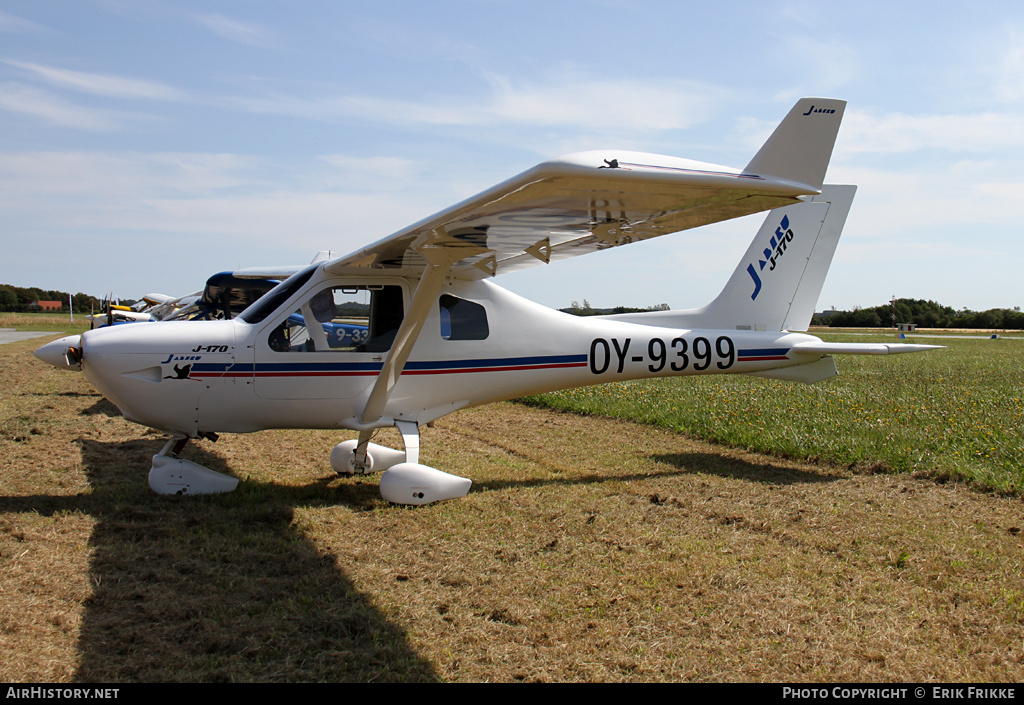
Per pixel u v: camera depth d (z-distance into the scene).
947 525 4.45
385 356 5.26
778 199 3.10
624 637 2.93
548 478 5.82
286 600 3.24
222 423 5.08
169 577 3.46
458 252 4.37
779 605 3.25
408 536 4.20
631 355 5.97
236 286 11.10
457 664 2.70
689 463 6.45
